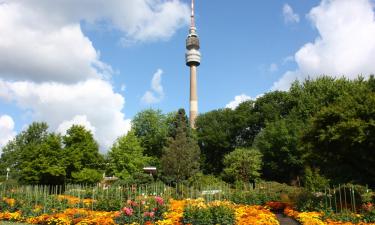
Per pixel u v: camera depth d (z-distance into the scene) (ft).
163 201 56.59
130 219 52.70
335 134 62.03
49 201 67.77
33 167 111.45
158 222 50.72
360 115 62.18
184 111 186.50
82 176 113.29
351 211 54.34
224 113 223.71
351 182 77.56
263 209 61.46
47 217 59.88
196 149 172.24
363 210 53.01
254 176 150.61
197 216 49.47
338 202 60.13
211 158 220.64
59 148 115.96
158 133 231.50
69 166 116.88
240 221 49.52
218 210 49.67
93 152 122.21
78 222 55.67
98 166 126.11
